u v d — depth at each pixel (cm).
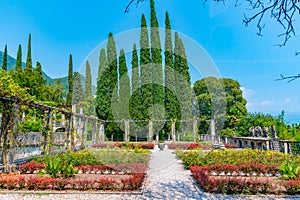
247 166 562
